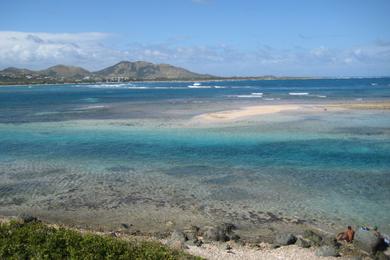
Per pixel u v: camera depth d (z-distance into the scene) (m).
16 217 15.96
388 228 16.06
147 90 144.00
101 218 17.30
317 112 50.19
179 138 34.25
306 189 20.84
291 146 30.59
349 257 13.22
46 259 10.34
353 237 14.76
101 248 11.27
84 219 17.19
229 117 46.56
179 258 11.80
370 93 94.94
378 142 31.50
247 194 20.22
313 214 17.58
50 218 17.31
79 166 25.84
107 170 24.81
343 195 19.91
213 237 14.73
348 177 22.80
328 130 36.91
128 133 37.28
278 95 94.06
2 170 25.08
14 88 196.88
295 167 24.95
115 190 21.05
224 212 17.91
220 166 25.41
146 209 18.33
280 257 13.11
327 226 16.34
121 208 18.48
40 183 22.36
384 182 21.81
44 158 28.09
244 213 17.78
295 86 170.00
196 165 25.72
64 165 26.12
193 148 30.45
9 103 79.69
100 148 31.03
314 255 13.31
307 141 32.19
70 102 80.69
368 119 43.41
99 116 51.25
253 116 47.00
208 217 17.33
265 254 13.35
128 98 92.25
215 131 37.22
